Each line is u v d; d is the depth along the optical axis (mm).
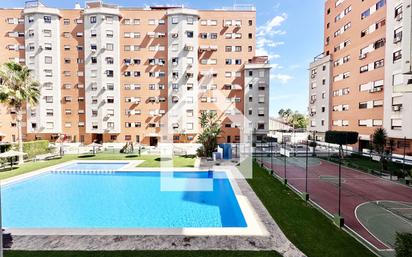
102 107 37031
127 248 6105
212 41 39031
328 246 6266
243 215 8516
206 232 7078
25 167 17547
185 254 5828
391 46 22375
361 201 10781
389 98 22500
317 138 36812
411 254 4617
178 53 37688
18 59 37000
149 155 24094
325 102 34938
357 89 28500
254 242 6480
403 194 11961
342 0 31562
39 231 7059
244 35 39125
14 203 11109
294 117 73375
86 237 6707
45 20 36312
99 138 38625
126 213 9797
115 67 37406
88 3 37312
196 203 10938
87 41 36781
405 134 20516
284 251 6020
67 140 37531
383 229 7801
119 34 37625
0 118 36281
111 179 15094
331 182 14430
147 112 38281
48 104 36781
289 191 11664
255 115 39062
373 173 16938
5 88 17969
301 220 8023
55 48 36812
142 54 38062
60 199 11672
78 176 15734
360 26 27969
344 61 31172
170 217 9297
